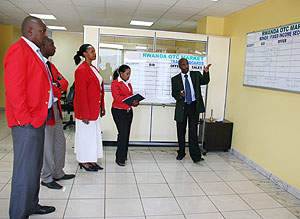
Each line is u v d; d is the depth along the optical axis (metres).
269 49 3.95
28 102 2.17
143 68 4.85
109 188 3.29
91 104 3.54
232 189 3.46
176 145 5.26
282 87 3.65
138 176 3.72
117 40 4.91
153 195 3.16
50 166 3.19
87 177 3.59
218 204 3.03
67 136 5.83
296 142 3.39
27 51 2.15
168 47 5.16
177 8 5.03
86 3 5.08
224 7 4.66
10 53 2.06
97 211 2.74
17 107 2.05
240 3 4.34
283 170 3.60
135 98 3.79
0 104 8.80
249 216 2.81
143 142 5.19
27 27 2.21
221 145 4.98
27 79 2.15
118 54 4.95
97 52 4.86
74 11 5.87
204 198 3.16
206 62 4.96
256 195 3.32
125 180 3.56
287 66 3.56
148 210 2.81
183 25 6.94
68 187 3.26
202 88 5.08
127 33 4.89
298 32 3.38
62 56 9.45
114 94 3.85
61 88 3.13
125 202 2.96
